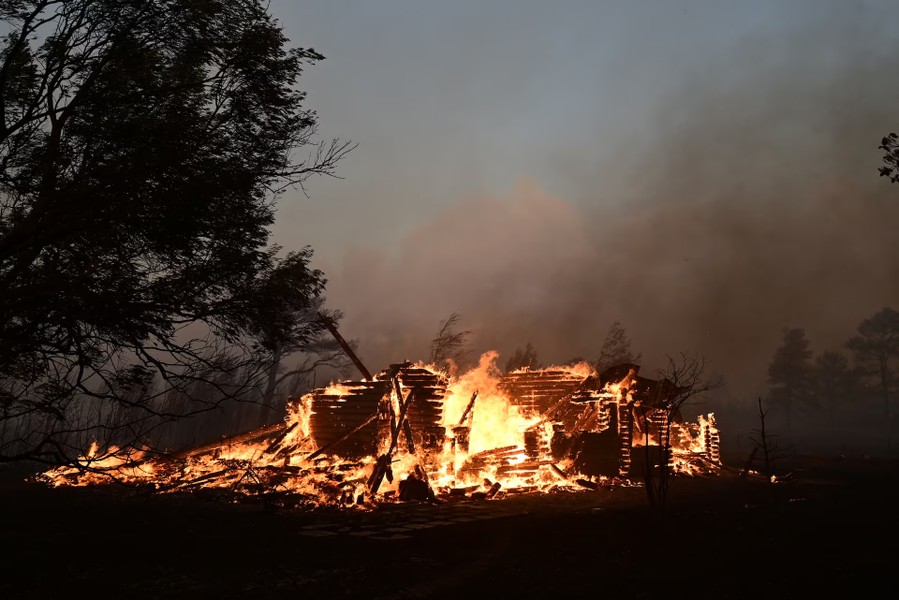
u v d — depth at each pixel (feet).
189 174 29.53
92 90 29.99
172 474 69.10
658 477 85.61
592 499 65.36
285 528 43.75
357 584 28.14
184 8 30.76
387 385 73.31
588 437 84.38
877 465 127.95
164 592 26.03
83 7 29.96
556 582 29.27
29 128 29.48
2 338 26.18
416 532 43.45
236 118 31.86
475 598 26.43
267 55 31.68
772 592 27.50
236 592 26.32
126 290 28.12
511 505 60.03
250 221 30.91
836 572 31.32
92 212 27.71
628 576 30.53
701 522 48.52
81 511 48.83
